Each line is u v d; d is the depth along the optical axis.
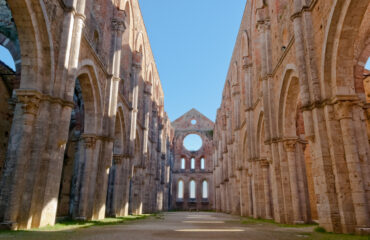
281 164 18.84
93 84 19.31
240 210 34.59
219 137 54.72
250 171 26.86
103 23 21.92
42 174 12.24
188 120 73.38
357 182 11.16
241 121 34.41
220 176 51.78
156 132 44.69
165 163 56.31
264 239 9.02
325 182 11.88
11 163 11.65
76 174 20.83
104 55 21.83
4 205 11.35
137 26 32.34
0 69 21.98
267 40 22.09
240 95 35.72
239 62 35.34
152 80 43.47
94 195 18.88
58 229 11.52
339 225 11.38
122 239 8.48
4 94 22.09
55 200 12.73
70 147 25.11
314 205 22.80
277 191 18.77
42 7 12.45
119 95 24.95
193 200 66.94
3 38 16.78
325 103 12.48
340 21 11.84
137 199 33.16
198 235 10.09
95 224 15.45
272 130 20.02
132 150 28.53
